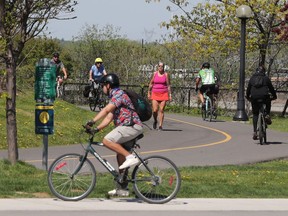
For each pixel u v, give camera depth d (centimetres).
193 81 9350
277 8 8669
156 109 6278
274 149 5019
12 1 3416
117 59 11512
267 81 5312
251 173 3834
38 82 3528
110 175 3503
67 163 2833
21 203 2731
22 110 6047
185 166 4034
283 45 9138
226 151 4850
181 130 6334
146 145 5141
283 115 8869
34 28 3472
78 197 2817
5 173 3388
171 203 2833
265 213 2681
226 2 8981
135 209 2680
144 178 2825
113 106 2806
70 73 12281
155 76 6278
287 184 3500
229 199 2984
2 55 3462
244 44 7469
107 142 2808
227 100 9006
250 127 6731
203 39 9088
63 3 3428
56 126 5572
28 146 5009
